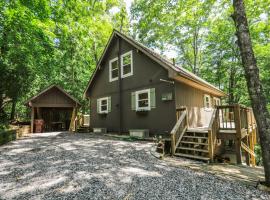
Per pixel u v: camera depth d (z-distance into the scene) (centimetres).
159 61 1010
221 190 400
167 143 774
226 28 2231
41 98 1617
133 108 1217
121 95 1323
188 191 392
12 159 632
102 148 821
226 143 1092
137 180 448
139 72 1204
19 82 1410
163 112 1045
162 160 645
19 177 461
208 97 1498
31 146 872
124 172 504
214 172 516
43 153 723
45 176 468
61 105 1681
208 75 2675
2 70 1316
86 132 1562
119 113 1317
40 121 1592
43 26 1035
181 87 1077
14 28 1009
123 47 1339
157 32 2503
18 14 910
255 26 1875
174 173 507
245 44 466
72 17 1305
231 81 2603
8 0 908
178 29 2398
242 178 473
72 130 1673
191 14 1934
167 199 354
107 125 1425
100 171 508
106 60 1498
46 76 2098
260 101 445
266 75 2198
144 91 1158
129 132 1232
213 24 2181
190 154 712
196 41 2689
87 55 2294
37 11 990
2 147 847
